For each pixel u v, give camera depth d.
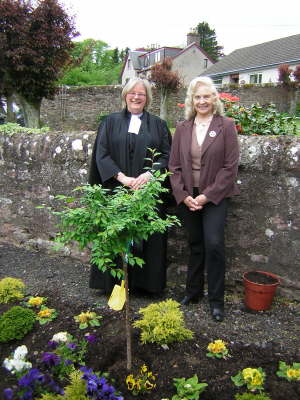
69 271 4.14
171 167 3.22
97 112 16.53
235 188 3.11
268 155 3.30
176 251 3.86
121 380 2.34
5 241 5.00
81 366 2.47
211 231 3.03
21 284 3.47
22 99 10.58
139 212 2.20
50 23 9.77
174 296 3.62
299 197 3.24
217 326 3.01
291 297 3.42
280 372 2.37
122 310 3.19
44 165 4.44
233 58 35.09
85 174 4.14
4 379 2.39
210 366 2.46
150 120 3.43
